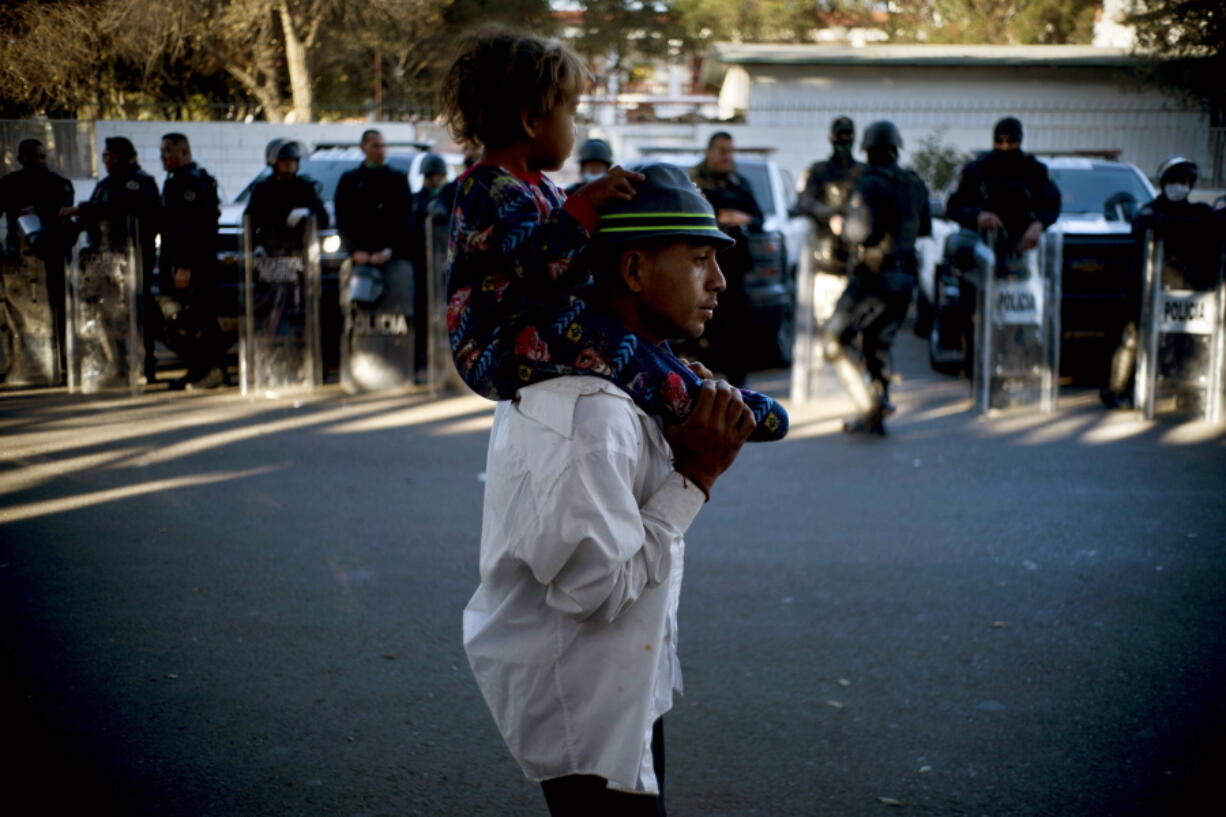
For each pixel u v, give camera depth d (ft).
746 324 33.68
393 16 76.33
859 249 25.62
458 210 6.54
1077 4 117.70
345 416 28.02
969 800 10.48
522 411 6.26
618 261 6.33
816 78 83.82
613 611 6.13
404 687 12.88
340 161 39.75
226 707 12.33
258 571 16.69
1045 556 17.48
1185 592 15.88
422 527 18.89
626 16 95.81
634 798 6.57
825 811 10.32
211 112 79.77
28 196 31.94
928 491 21.30
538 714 6.39
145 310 32.24
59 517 19.34
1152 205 28.04
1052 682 13.01
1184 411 28.09
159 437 25.53
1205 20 68.23
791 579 16.51
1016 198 28.84
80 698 12.50
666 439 6.35
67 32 74.23
